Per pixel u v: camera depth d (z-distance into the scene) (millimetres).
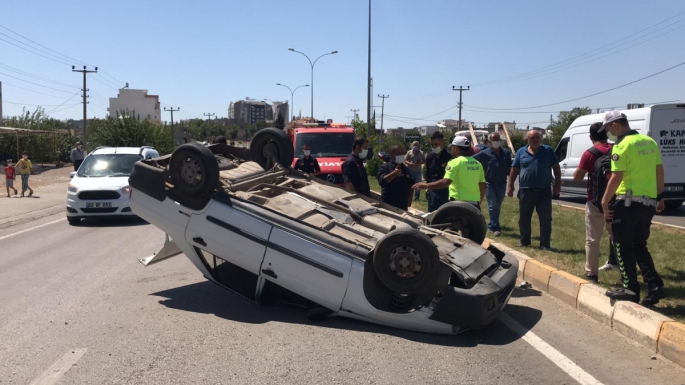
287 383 4508
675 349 4883
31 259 9781
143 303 6820
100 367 4844
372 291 5629
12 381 4570
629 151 5820
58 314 6402
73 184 14016
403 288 5371
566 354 5117
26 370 4797
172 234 6492
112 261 9398
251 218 6020
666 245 9453
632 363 4898
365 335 5605
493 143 10375
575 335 5617
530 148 9109
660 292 5883
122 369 4797
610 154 6480
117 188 13781
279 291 6297
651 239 10086
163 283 7812
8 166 22047
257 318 6184
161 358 5039
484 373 4703
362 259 5664
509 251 8711
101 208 13734
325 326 5879
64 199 21516
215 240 6184
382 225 6434
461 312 5379
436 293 5457
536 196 9109
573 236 10469
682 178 14922
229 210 6125
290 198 6699
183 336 5613
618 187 5938
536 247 9305
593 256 7133
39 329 5867
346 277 5664
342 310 5809
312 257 5750
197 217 6270
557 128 53469
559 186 9148
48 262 9469
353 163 9547
